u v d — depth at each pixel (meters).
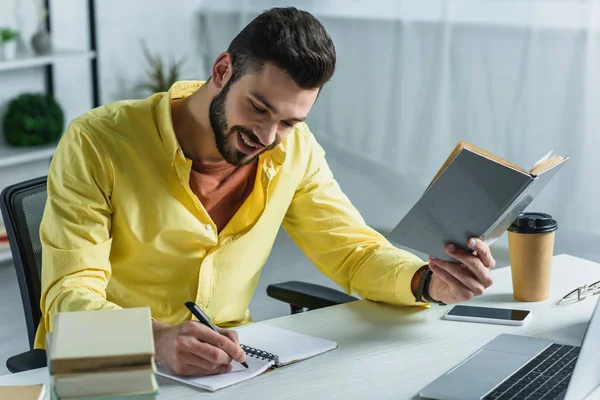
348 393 1.19
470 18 3.69
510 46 3.60
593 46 3.40
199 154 1.55
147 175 1.51
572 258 1.85
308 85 1.35
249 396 1.18
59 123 3.87
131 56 4.34
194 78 4.67
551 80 3.53
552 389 1.16
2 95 3.84
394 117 4.01
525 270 1.56
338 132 4.25
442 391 1.16
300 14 1.38
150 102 1.57
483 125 3.75
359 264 1.67
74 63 4.11
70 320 0.99
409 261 1.59
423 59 3.86
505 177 1.24
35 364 1.31
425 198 1.31
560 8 3.44
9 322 3.14
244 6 4.41
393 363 1.30
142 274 1.57
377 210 4.19
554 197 3.60
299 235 1.78
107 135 1.50
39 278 1.58
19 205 1.59
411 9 3.84
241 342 1.37
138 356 0.93
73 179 1.47
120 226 1.52
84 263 1.41
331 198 1.74
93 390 0.93
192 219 1.55
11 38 3.58
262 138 1.40
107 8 4.18
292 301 1.74
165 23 4.46
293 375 1.25
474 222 1.34
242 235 1.62
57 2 4.00
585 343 1.06
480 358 1.29
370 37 4.02
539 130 3.60
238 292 1.68
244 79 1.38
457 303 1.58
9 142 3.81
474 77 3.73
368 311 1.55
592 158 3.49
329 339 1.40
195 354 1.22
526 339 1.37
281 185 1.65
